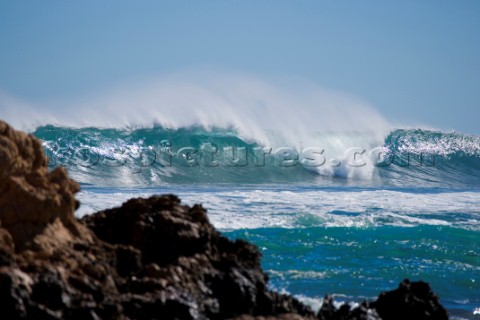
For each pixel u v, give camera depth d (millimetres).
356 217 90875
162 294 35094
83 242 37219
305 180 160125
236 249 41344
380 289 58750
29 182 36531
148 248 39219
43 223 36031
